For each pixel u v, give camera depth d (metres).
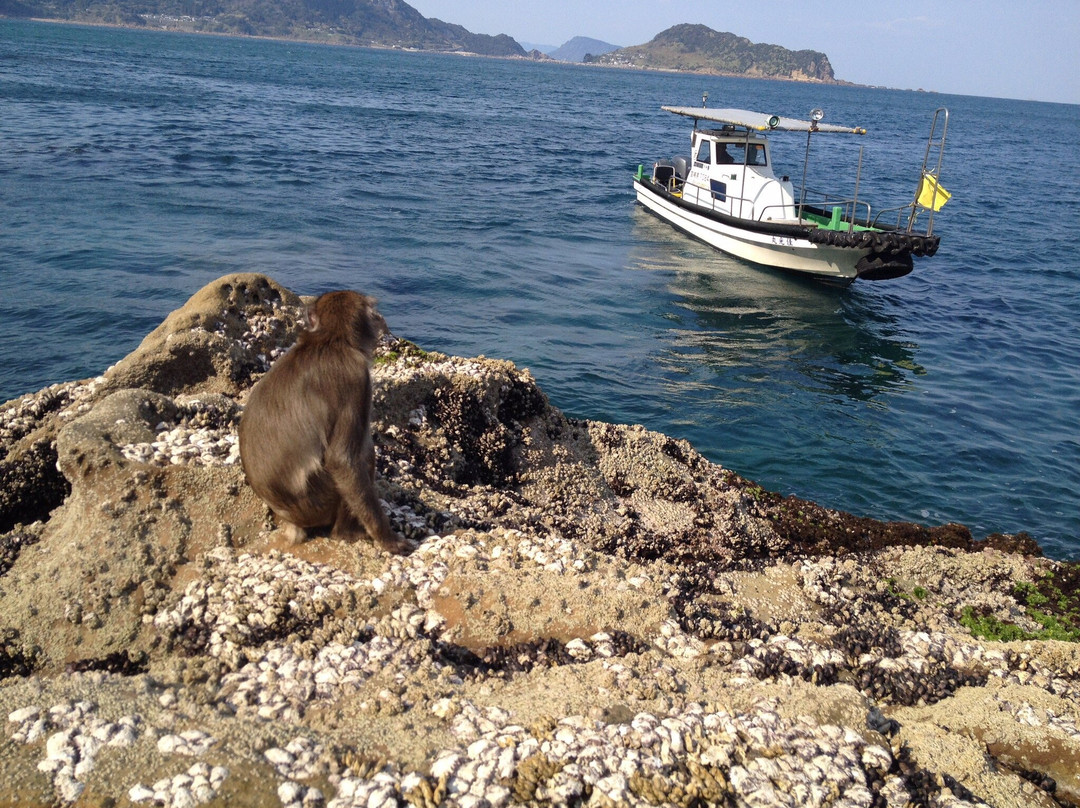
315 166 33.09
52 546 5.17
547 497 7.43
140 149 32.56
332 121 51.22
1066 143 93.12
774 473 11.31
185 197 24.78
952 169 51.44
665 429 12.40
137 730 3.48
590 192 32.34
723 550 7.38
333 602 4.60
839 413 13.41
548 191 31.98
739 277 21.27
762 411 13.28
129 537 4.83
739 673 4.71
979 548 8.48
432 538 5.29
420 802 3.30
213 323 7.92
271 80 86.12
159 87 62.38
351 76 109.56
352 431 4.56
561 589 4.95
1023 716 4.58
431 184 31.45
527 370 8.45
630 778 3.56
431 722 3.85
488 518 6.25
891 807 3.74
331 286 17.75
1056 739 4.38
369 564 4.91
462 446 7.42
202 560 4.86
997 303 20.56
